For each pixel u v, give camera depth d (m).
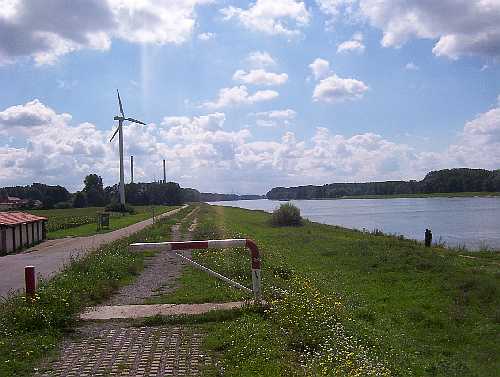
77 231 46.22
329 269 20.73
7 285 16.72
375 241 29.73
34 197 135.75
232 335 8.86
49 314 9.84
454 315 13.40
